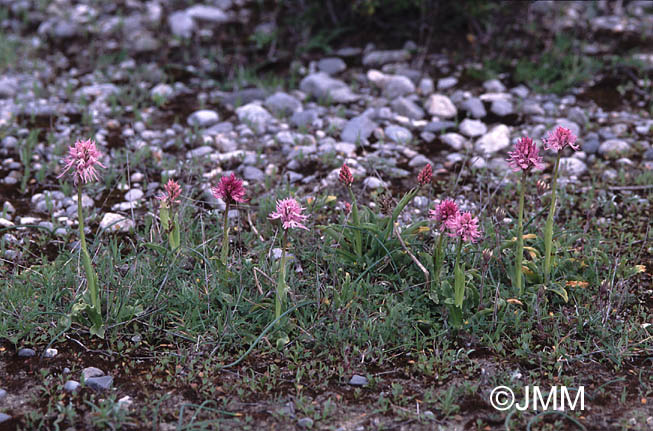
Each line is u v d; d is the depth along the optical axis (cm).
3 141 740
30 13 1116
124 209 624
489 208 606
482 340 459
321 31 982
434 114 808
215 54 966
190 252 511
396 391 413
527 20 986
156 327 461
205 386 421
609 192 652
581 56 916
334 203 622
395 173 686
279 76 916
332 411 404
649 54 928
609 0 1081
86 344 456
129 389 420
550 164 702
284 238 441
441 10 973
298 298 486
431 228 559
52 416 396
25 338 459
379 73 884
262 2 1104
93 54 991
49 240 575
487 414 402
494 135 747
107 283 470
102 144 745
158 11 1100
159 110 834
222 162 709
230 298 471
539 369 440
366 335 455
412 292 489
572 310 491
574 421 391
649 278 530
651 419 396
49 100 849
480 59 925
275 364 444
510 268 495
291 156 720
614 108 815
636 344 455
